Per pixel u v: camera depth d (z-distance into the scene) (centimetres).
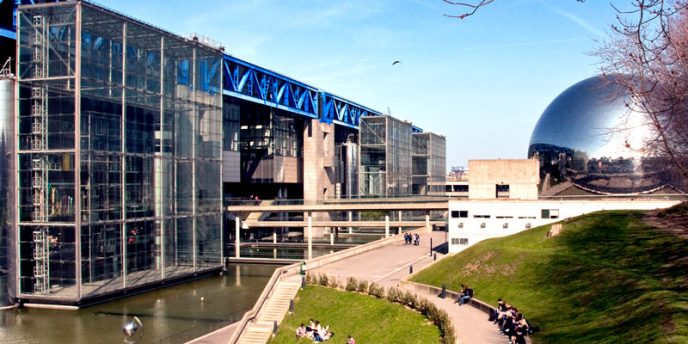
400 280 6769
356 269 7550
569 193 9219
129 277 7475
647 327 3522
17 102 6962
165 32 8138
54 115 6881
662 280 4347
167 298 7269
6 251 6919
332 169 15062
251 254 11006
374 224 11525
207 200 9038
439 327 4734
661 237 5381
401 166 15825
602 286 4678
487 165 8800
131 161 7619
